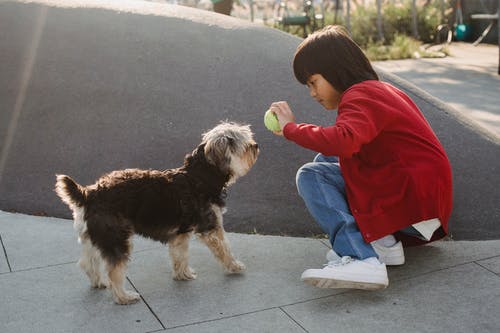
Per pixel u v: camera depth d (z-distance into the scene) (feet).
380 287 10.80
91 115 17.95
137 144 17.16
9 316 10.69
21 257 12.98
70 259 12.89
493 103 26.58
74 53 19.36
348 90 10.86
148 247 13.52
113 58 19.13
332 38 11.09
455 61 38.37
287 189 15.44
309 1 45.98
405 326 10.04
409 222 11.07
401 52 41.04
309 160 16.16
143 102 18.01
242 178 15.83
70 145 17.44
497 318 10.16
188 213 11.60
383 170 11.03
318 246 13.42
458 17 47.73
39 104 18.44
